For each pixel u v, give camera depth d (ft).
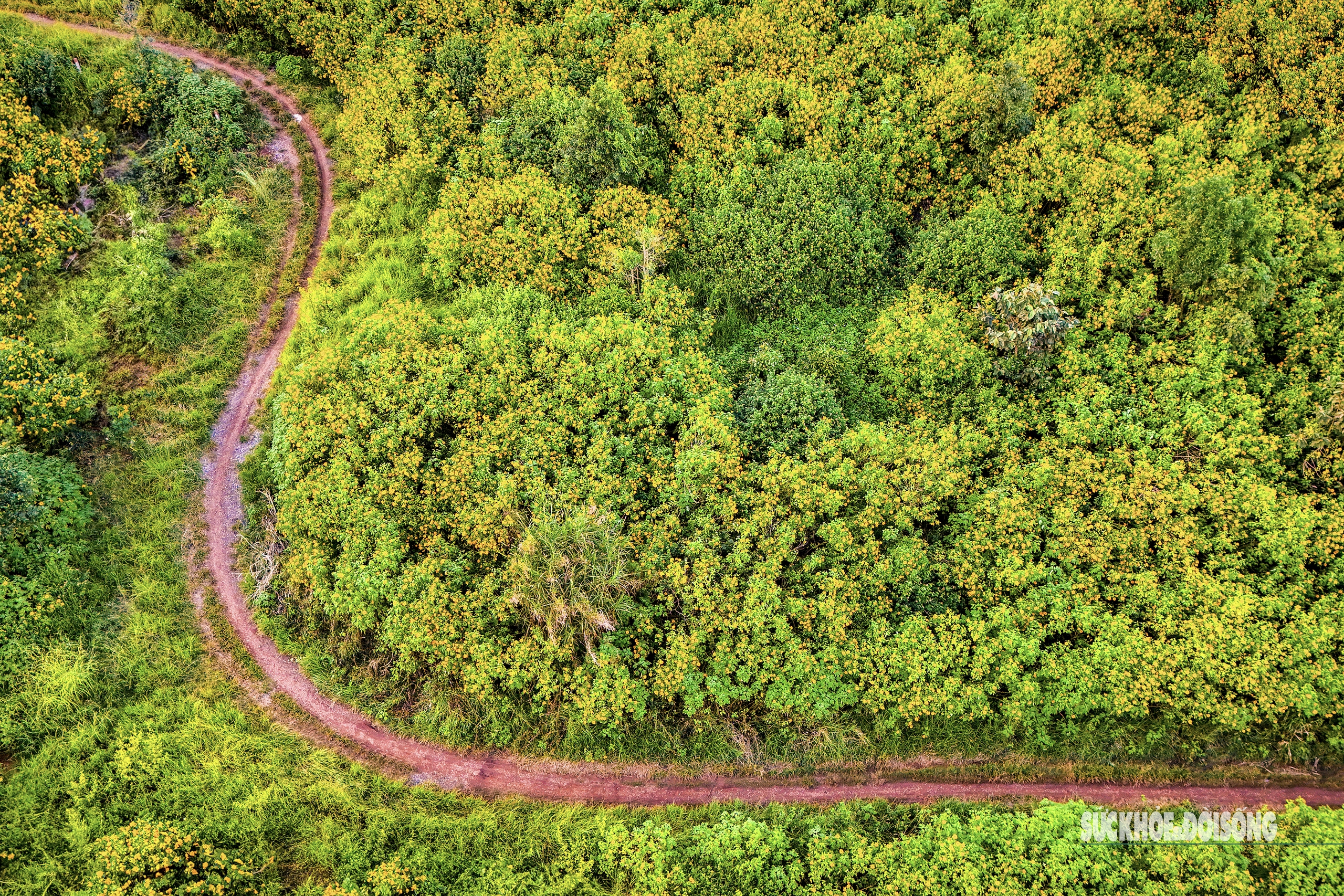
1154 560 67.56
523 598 62.34
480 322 79.20
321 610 69.21
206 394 80.48
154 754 61.46
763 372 79.30
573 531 62.08
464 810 62.80
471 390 74.90
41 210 85.05
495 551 67.10
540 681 63.36
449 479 69.92
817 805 63.72
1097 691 63.77
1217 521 68.08
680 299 82.33
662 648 65.67
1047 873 57.00
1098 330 78.38
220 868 56.70
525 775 64.90
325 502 69.67
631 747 65.41
